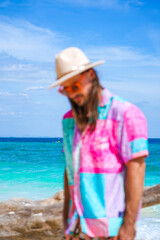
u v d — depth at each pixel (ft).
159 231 17.78
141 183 5.35
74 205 6.11
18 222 14.57
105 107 5.58
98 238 5.55
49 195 32.99
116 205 5.44
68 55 5.68
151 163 78.18
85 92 5.54
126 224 5.28
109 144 5.48
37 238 14.21
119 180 5.50
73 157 5.76
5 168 64.49
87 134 5.62
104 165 5.46
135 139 5.31
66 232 6.12
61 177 48.93
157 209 24.86
